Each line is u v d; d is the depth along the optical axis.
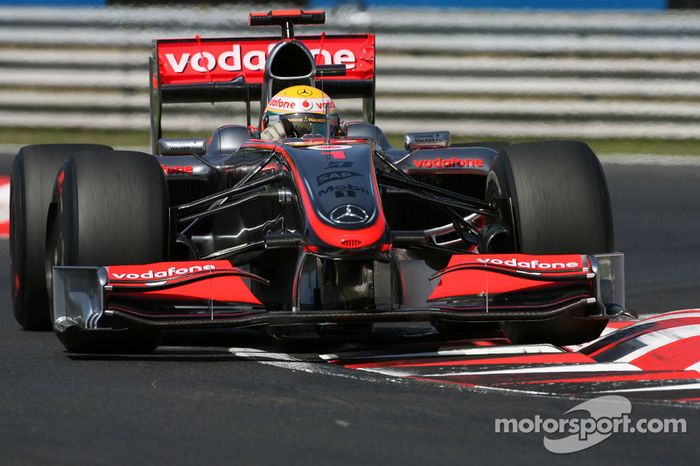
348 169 19.77
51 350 19.92
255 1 55.56
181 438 14.16
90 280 18.25
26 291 22.12
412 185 21.94
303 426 14.72
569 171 20.20
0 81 54.81
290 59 25.69
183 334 21.73
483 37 53.59
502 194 20.62
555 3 54.09
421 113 54.03
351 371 17.86
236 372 17.78
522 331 19.91
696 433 14.68
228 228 23.42
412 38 53.84
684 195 43.59
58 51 54.56
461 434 14.49
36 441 14.01
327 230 18.33
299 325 18.78
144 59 54.66
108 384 16.94
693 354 18.67
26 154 23.23
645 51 53.19
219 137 26.12
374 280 18.52
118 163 19.47
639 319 22.58
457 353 19.23
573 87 53.50
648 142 54.38
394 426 14.78
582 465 13.48
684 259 31.36
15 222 22.84
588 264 18.89
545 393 16.48
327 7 54.75
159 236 19.09
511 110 53.75
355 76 30.91
